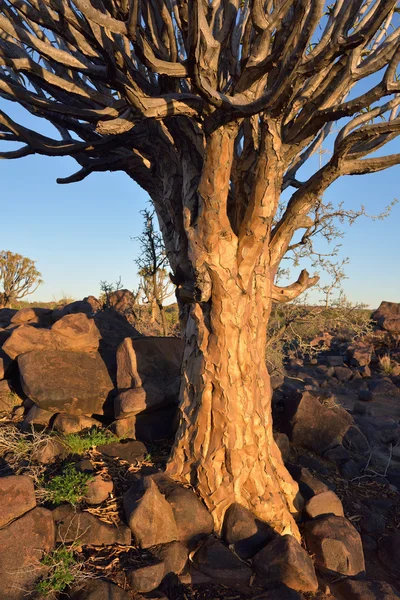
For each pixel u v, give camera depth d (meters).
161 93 4.48
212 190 4.17
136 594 3.59
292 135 4.29
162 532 4.13
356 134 3.97
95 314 8.09
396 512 5.65
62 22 3.72
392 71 3.43
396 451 7.79
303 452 6.75
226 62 4.77
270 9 4.27
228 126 3.84
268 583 4.03
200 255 4.46
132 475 4.99
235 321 4.62
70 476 4.61
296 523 4.91
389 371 15.78
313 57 3.34
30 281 21.59
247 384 4.73
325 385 13.55
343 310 8.04
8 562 3.60
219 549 4.16
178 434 5.00
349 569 4.32
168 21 4.01
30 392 6.00
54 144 5.62
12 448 5.23
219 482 4.65
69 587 3.54
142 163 5.89
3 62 4.00
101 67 4.12
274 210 4.39
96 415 6.46
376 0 4.52
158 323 12.63
